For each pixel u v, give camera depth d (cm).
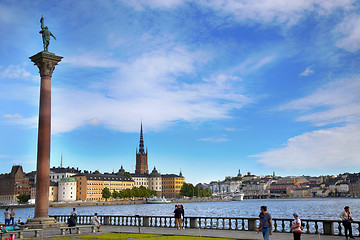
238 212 16738
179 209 4581
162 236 3819
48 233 4284
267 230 2867
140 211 18088
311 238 3466
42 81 4900
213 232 4091
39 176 4738
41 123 4809
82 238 3797
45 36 5034
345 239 3391
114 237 3803
